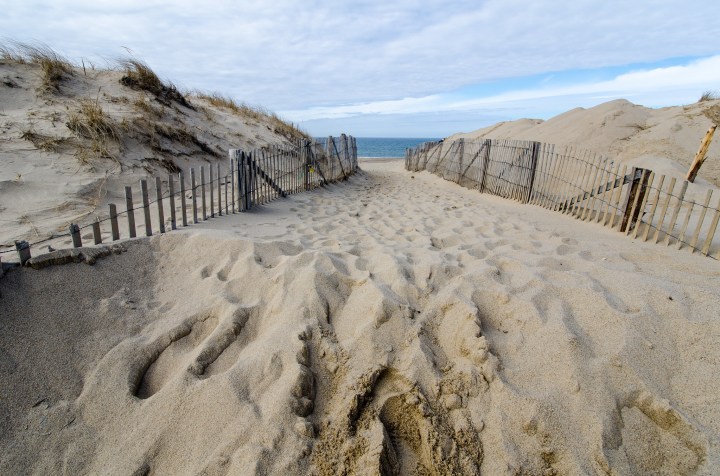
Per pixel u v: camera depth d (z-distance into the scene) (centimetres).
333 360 242
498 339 263
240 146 987
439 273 326
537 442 204
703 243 437
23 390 214
